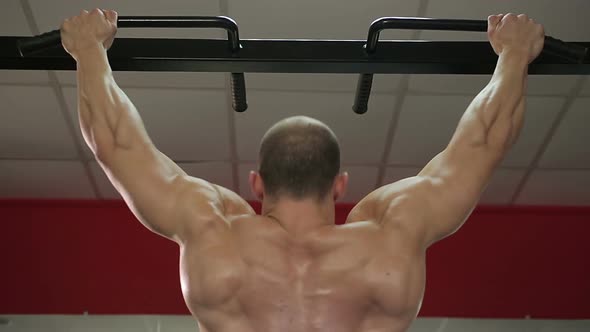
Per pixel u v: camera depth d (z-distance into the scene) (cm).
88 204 463
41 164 434
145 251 454
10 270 446
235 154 425
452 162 150
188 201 142
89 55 158
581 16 333
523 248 466
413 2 325
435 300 451
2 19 332
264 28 339
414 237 140
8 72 356
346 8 328
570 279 460
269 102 382
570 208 475
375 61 176
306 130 143
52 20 332
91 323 396
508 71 161
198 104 382
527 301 454
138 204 143
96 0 323
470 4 327
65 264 449
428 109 385
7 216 458
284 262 137
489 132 153
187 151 423
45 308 438
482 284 456
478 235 469
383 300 136
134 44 174
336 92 374
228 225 141
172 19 170
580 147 417
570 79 365
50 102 380
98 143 146
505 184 459
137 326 397
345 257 137
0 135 406
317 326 134
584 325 408
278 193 141
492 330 408
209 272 136
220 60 175
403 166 436
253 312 135
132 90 371
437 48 177
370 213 147
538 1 326
